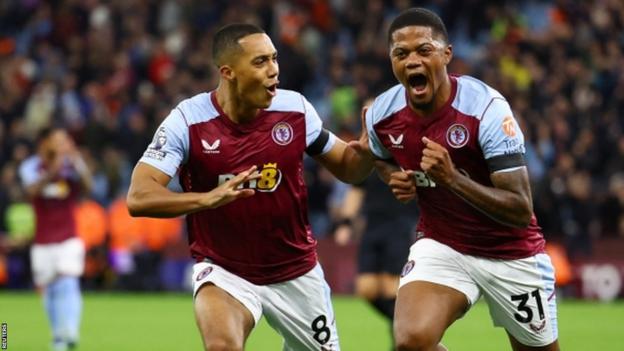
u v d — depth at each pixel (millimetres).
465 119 6094
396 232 9500
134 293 17141
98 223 16984
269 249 6297
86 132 18812
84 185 11094
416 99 6051
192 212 5902
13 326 12562
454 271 6297
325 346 6512
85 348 10711
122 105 19859
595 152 17859
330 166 6570
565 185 16469
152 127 18703
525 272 6336
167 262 17172
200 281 6273
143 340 11359
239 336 5957
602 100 19234
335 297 16281
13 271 17312
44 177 10891
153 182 6039
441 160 5777
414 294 6191
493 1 21500
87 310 14523
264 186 6211
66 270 10859
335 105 18797
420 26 5969
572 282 16328
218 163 6191
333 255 16484
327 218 17453
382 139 6355
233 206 6203
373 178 9578
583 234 16297
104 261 17016
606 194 16703
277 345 10992
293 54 19547
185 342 11195
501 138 6031
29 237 16562
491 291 6371
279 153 6227
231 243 6281
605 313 14227
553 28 20516
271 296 6363
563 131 18047
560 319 13430
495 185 6062
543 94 18969
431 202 6328
